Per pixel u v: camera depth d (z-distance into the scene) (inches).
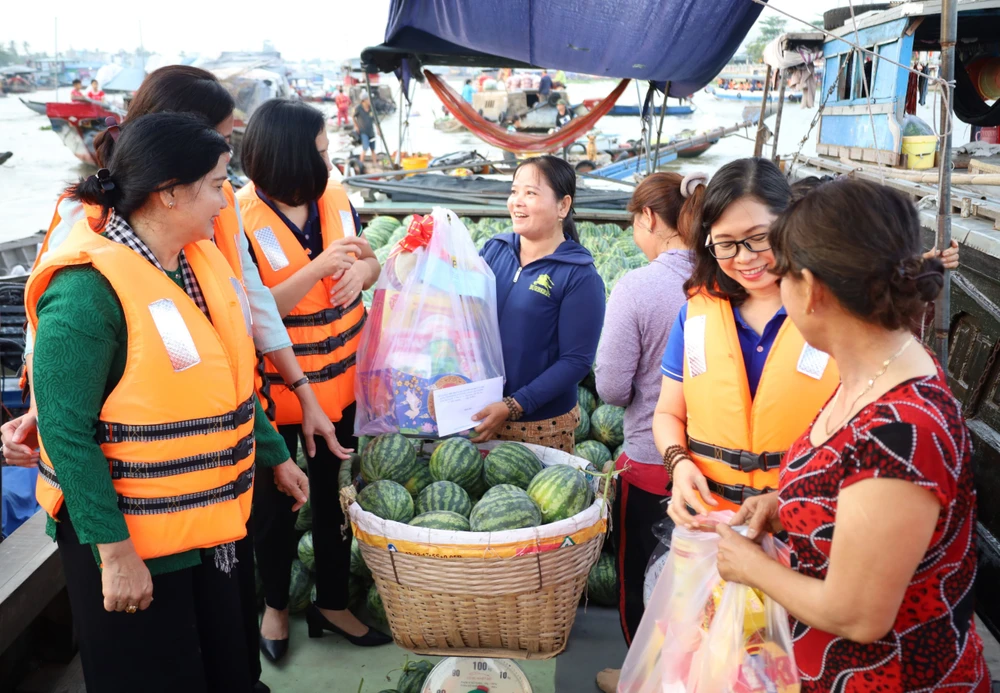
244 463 89.3
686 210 102.1
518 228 124.4
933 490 51.2
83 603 85.9
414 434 122.2
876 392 56.2
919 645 56.1
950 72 105.1
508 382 128.3
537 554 92.6
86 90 925.2
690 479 85.4
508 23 249.9
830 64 282.0
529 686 104.4
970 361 146.4
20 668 126.9
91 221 80.7
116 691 88.0
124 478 80.4
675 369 94.3
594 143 740.0
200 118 82.7
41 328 75.8
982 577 123.7
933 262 53.5
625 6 233.8
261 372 106.7
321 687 126.0
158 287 80.0
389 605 99.7
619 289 106.4
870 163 243.4
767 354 84.2
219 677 96.3
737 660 70.2
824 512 57.5
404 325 120.2
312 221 121.8
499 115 871.7
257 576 142.0
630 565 112.0
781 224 58.4
